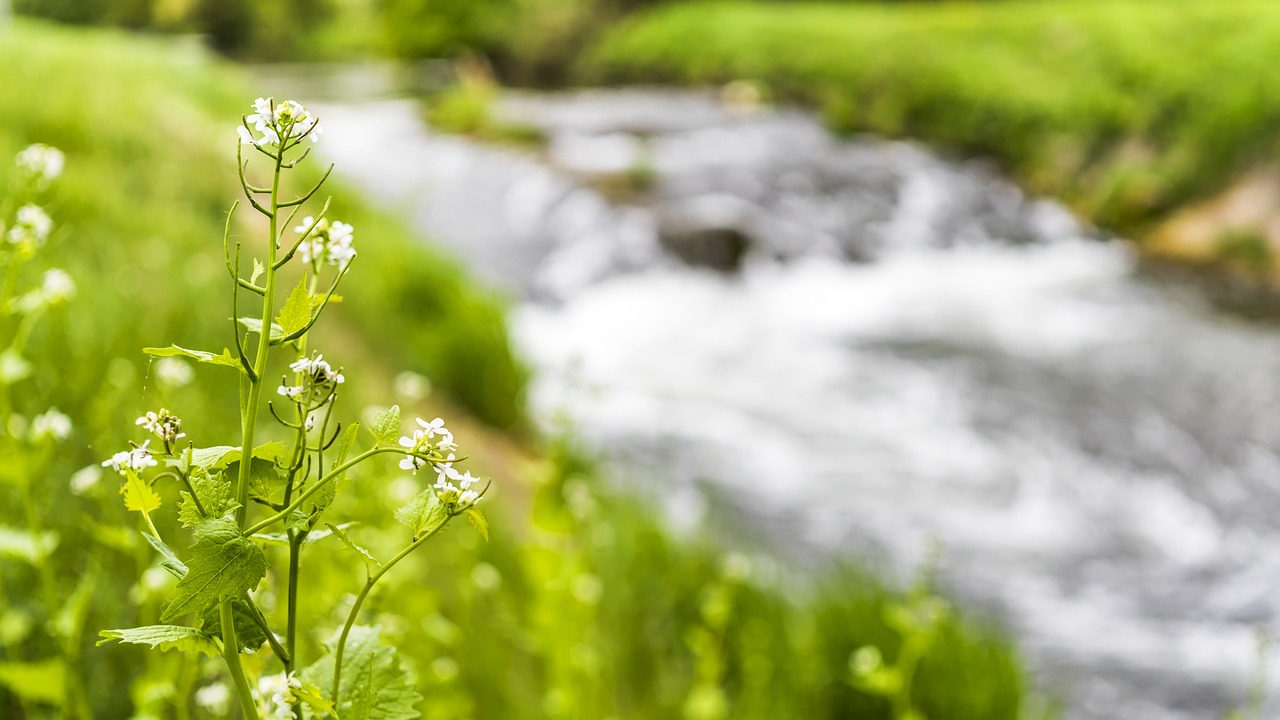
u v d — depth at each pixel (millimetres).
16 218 1490
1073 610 5410
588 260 12344
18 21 20391
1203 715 4551
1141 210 14461
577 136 17703
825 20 24859
